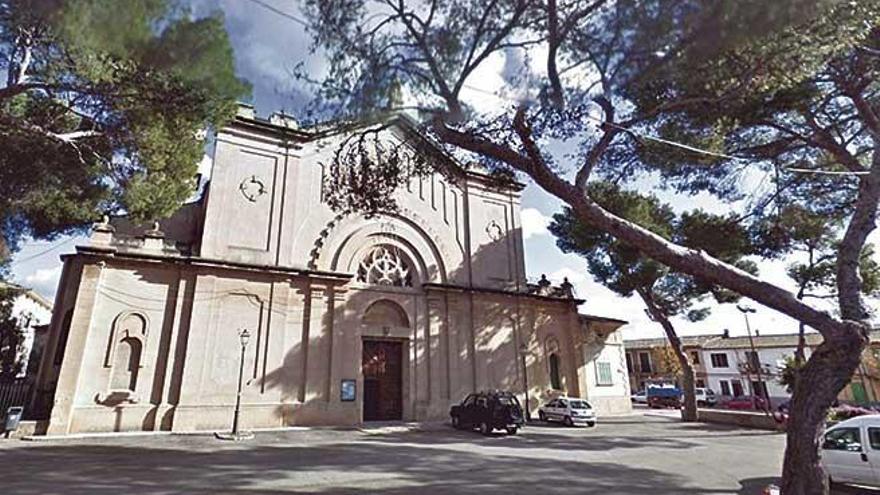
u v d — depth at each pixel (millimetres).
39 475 8984
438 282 22828
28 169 11109
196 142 11883
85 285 15945
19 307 26297
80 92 8969
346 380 19047
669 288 25484
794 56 5707
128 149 11086
